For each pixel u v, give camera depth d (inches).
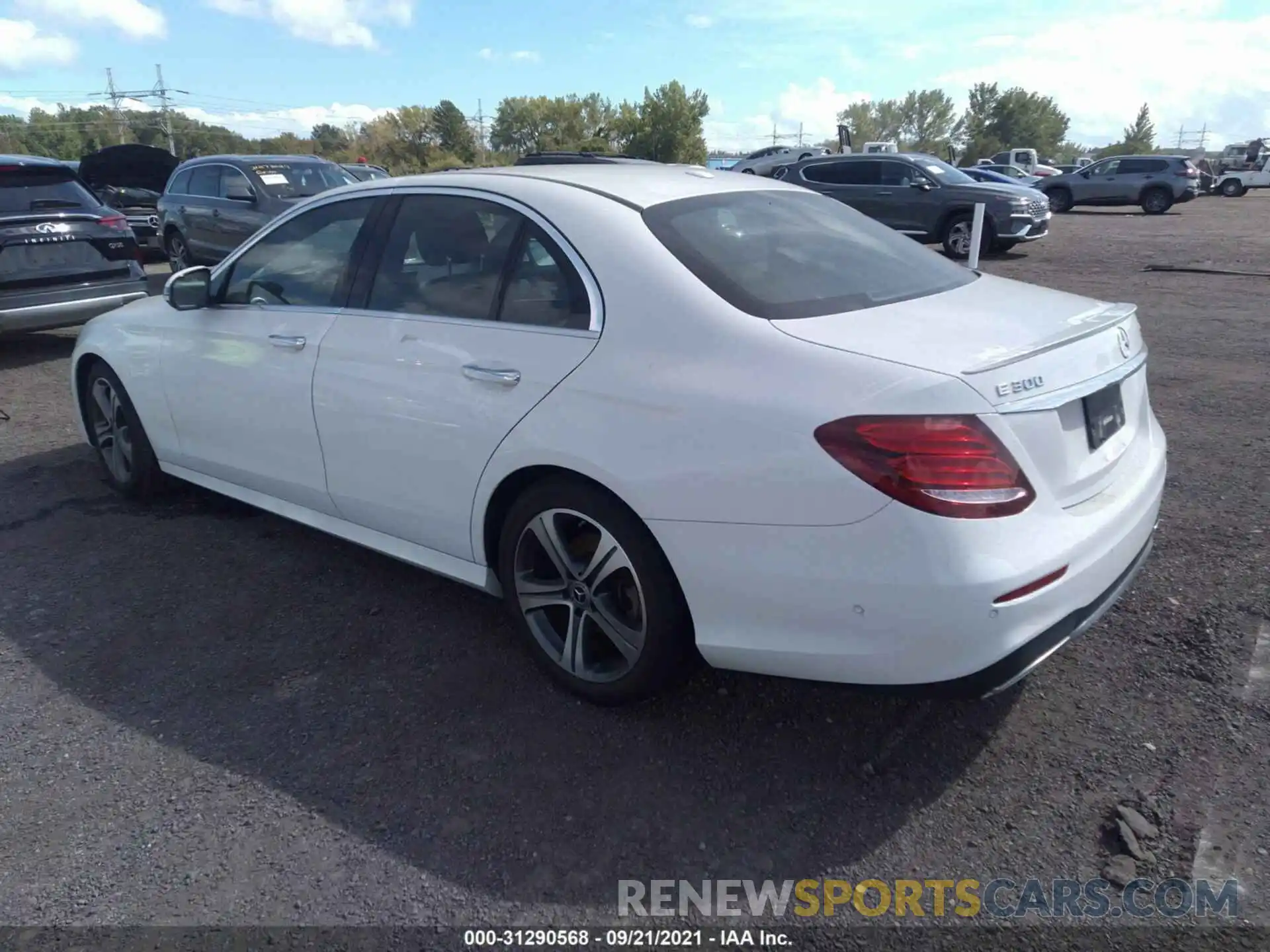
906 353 95.0
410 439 127.8
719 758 110.7
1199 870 92.2
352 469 138.6
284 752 113.3
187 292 157.9
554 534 116.6
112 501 195.0
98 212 325.1
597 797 104.6
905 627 91.3
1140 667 124.7
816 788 105.4
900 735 113.9
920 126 4648.1
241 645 137.7
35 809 104.2
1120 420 109.9
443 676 128.6
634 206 119.4
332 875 94.3
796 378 96.3
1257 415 229.5
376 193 142.0
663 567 106.7
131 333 179.0
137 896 92.0
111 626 143.8
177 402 169.5
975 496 89.1
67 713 122.0
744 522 97.2
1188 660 125.7
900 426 89.7
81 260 317.4
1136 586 145.6
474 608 147.8
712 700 121.8
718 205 126.1
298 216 151.9
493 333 119.9
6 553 170.1
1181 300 394.9
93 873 95.0
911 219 609.3
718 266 110.6
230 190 470.3
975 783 105.3
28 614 147.7
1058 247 637.3
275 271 153.2
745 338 101.4
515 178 130.0
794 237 124.3
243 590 154.9
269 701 123.6
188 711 121.8
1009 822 99.5
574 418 108.8
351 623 143.3
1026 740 112.0
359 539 146.6
